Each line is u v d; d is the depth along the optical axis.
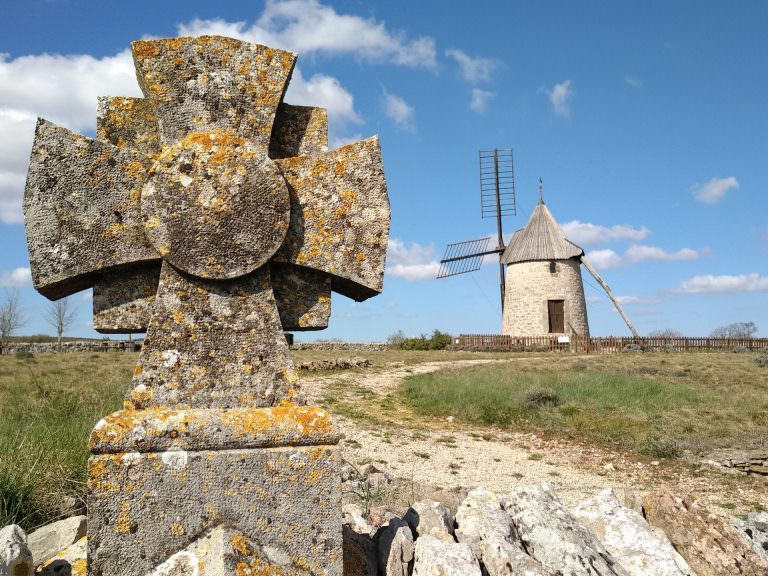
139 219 3.79
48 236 3.68
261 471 3.50
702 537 4.75
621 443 16.14
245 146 3.87
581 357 32.28
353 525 5.02
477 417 18.83
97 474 3.33
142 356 3.63
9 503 5.24
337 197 4.11
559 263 42.44
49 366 22.16
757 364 27.88
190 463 3.42
